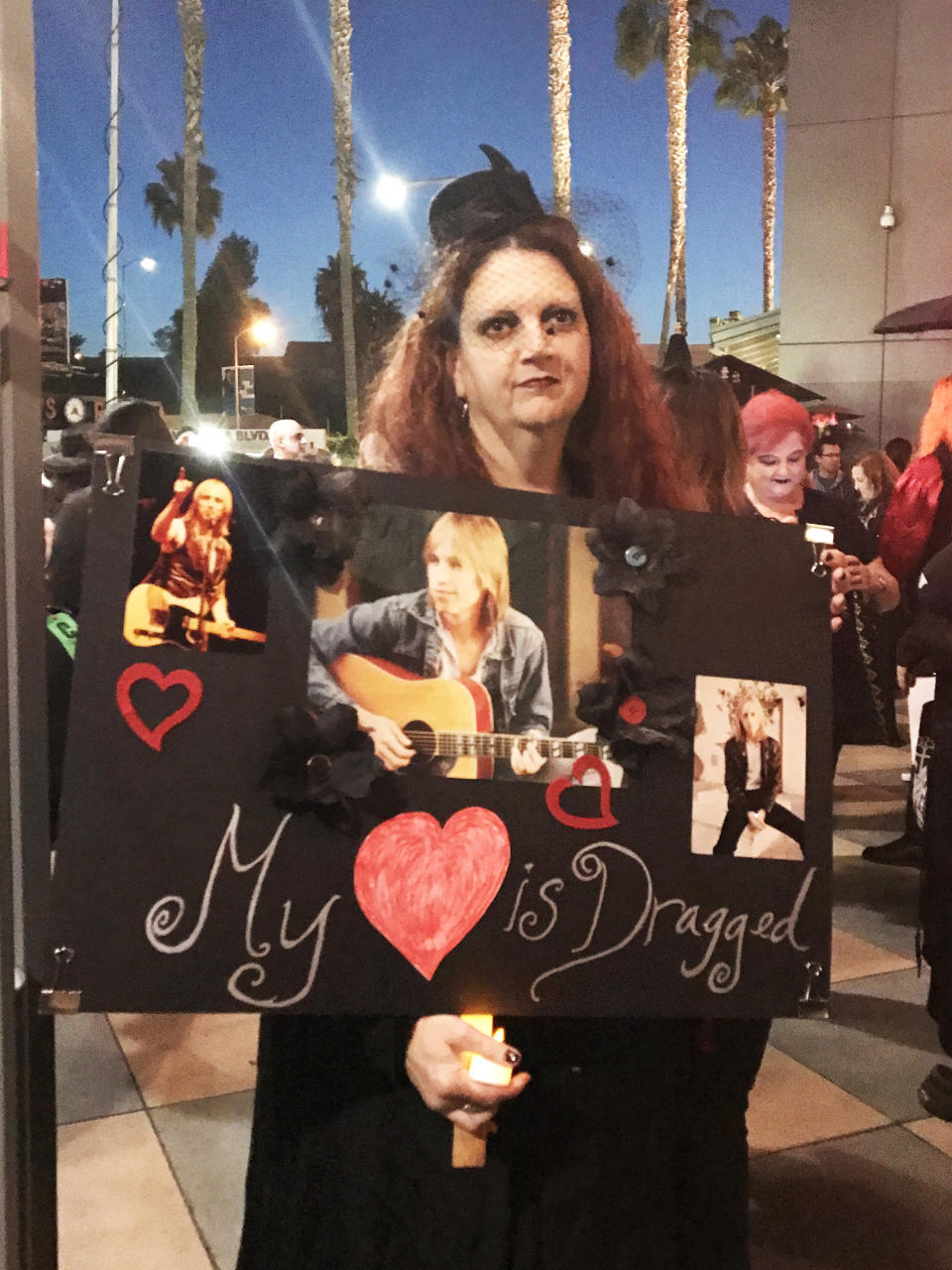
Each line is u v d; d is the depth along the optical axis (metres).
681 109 19.05
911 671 2.92
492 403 1.10
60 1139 2.62
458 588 0.99
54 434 2.83
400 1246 1.08
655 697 1.02
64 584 1.21
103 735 0.89
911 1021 3.33
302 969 0.92
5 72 0.90
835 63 10.85
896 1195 2.47
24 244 0.93
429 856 0.96
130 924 0.89
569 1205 1.12
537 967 0.98
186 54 19.19
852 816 5.53
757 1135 2.71
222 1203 2.38
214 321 39.66
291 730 0.90
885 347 11.01
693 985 1.02
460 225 1.11
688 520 1.07
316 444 6.46
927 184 10.66
